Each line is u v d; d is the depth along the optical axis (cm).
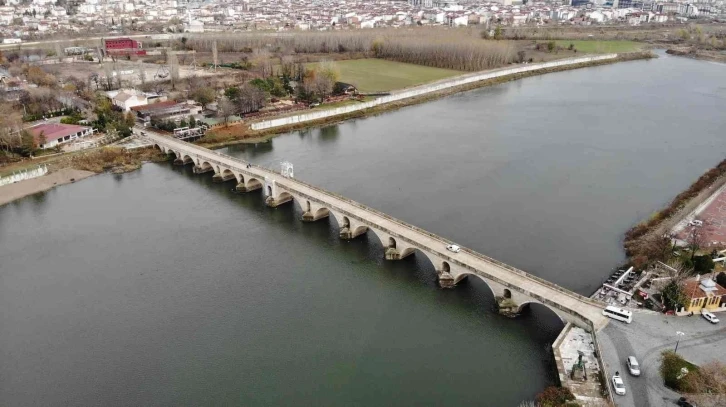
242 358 13625
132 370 13362
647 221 19562
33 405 12419
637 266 16038
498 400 12044
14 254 18712
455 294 15875
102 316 15350
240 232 19950
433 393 12338
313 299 15862
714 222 19025
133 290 16500
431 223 19925
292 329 14600
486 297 15725
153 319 15150
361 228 19325
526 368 12950
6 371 13438
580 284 15962
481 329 14350
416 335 14238
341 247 18738
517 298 14550
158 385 12875
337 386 12662
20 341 14425
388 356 13550
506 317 14750
